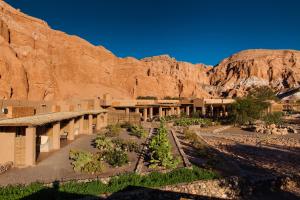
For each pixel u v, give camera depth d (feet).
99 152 74.28
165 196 51.98
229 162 75.05
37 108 100.22
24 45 200.54
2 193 43.96
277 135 128.98
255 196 56.70
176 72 518.78
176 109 219.61
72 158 68.23
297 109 291.38
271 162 78.74
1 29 186.39
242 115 163.53
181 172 59.36
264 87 456.45
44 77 199.82
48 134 80.84
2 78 161.89
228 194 56.24
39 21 241.55
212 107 211.20
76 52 257.75
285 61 598.75
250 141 113.19
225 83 568.82
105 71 275.59
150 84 289.53
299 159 83.35
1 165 56.08
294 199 55.93
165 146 68.23
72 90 231.71
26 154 60.64
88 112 113.19
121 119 153.69
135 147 80.74
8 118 74.38
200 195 54.13
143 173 56.95
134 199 49.26
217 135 126.82
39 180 51.01
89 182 50.57
